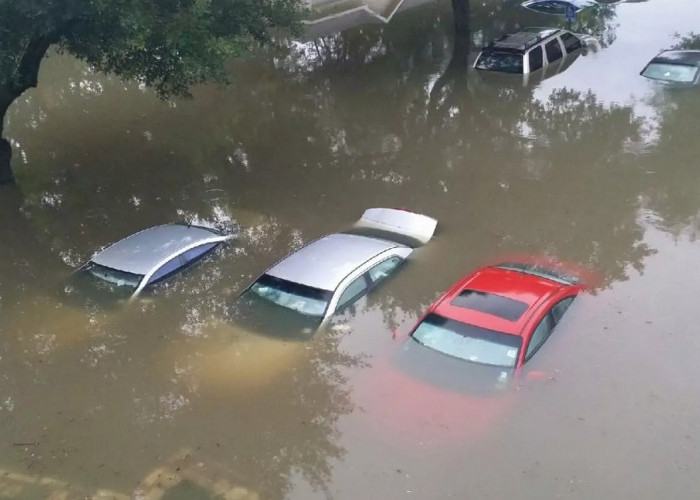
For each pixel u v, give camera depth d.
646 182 13.34
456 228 12.13
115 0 11.55
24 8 11.07
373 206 13.34
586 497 6.84
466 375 8.20
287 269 10.24
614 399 7.98
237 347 9.27
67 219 13.64
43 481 7.45
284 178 14.88
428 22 24.95
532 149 15.34
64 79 21.67
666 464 7.15
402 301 10.03
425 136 16.53
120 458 7.75
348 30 24.81
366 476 7.25
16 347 9.72
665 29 22.22
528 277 9.67
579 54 20.69
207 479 7.40
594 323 9.25
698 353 8.64
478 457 7.34
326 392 8.38
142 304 10.30
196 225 12.45
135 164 16.00
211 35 12.91
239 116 18.39
